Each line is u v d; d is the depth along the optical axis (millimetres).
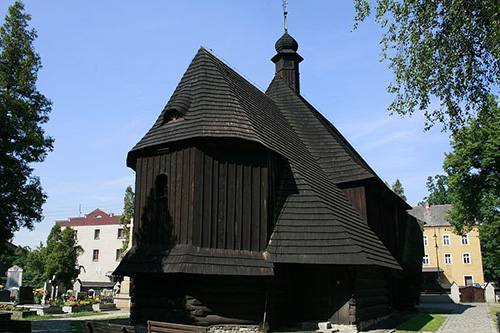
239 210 14914
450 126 14516
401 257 24891
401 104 14320
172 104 16203
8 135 15914
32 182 16938
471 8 12281
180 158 15094
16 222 16453
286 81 25891
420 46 13289
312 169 19047
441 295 38500
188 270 13250
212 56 18922
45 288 35188
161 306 14023
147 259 14461
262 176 15602
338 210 17156
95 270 52531
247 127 15594
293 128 22438
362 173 19625
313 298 15922
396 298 25094
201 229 14180
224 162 15078
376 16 13555
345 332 15031
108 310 26922
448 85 13727
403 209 28953
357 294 15742
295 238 15250
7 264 53031
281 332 14492
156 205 15320
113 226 53312
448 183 30875
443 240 58000
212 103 16094
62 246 37375
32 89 17172
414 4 12992
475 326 18062
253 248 14820
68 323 18219
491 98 28641
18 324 10531
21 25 17297
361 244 15688
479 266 55875
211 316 13633
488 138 28703
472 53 13062
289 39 26391
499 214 30609
